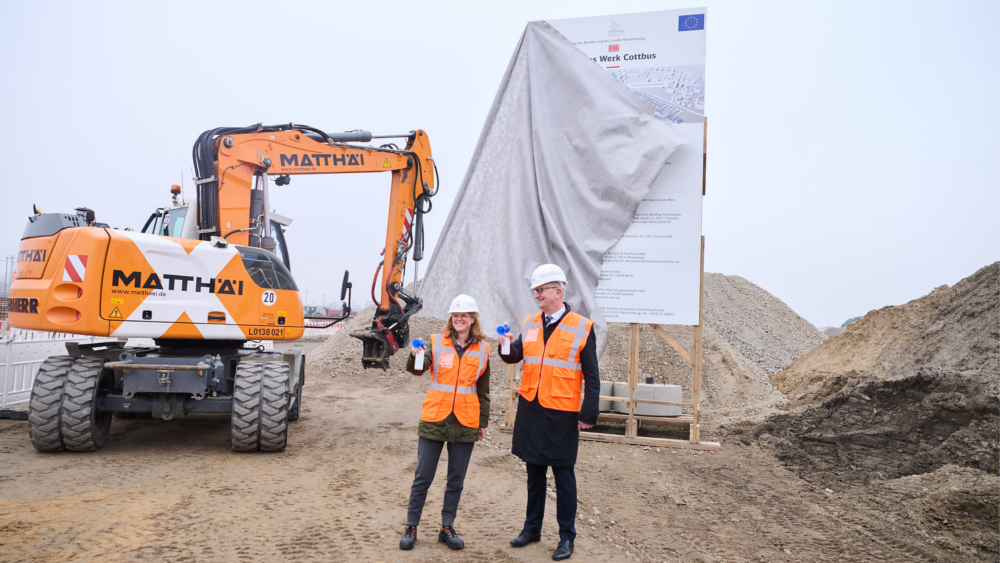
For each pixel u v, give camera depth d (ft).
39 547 11.80
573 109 27.35
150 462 18.95
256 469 18.69
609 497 18.94
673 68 26.86
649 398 27.94
